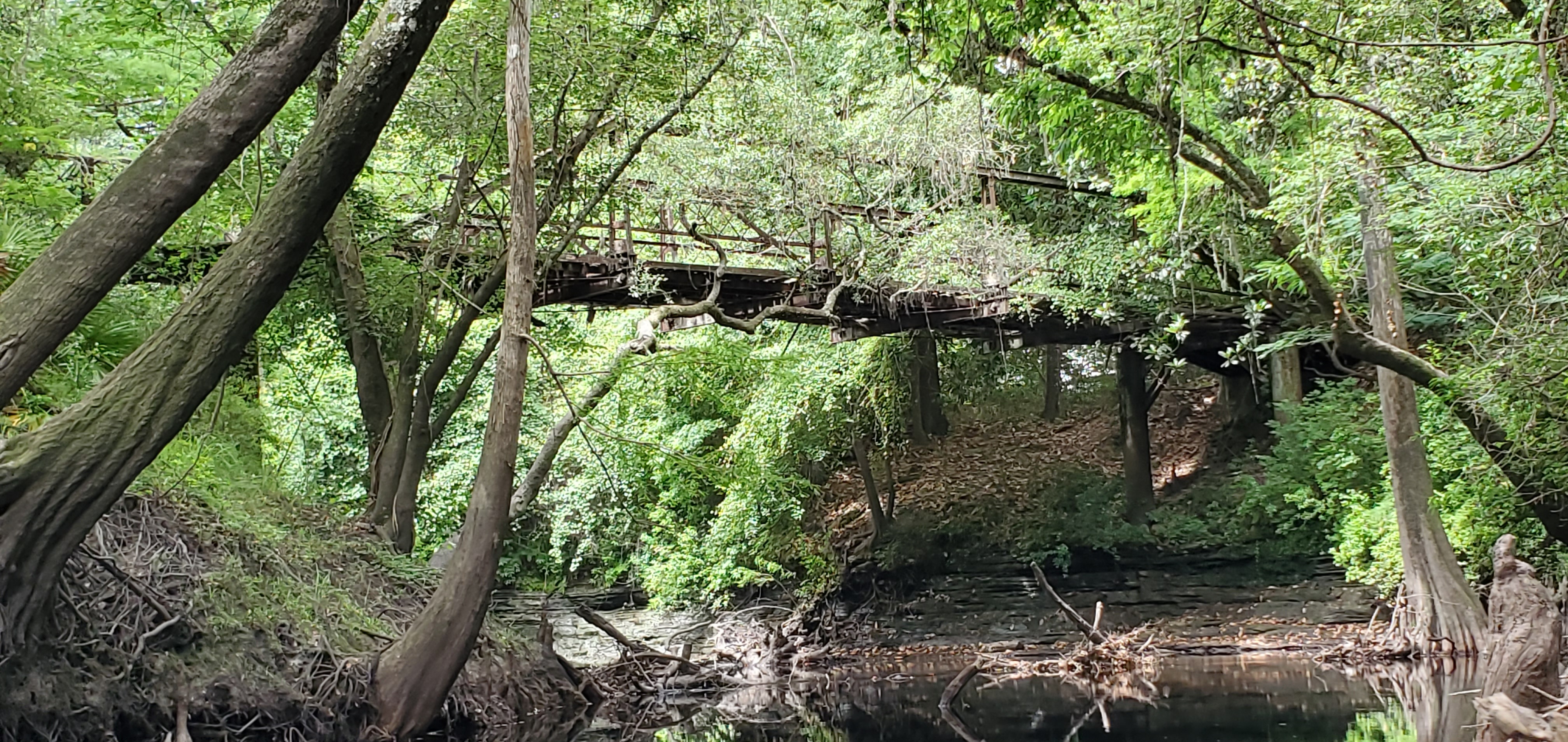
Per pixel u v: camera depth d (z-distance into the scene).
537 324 12.70
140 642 6.00
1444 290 11.53
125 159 9.20
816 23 13.24
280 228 5.52
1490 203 6.63
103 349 6.64
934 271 14.05
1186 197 8.65
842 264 14.02
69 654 5.61
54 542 5.07
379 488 10.23
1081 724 8.22
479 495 7.32
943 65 8.76
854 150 13.87
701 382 11.66
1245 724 7.76
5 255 5.66
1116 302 13.85
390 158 11.41
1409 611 11.70
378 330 10.58
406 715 7.02
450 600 7.15
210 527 7.38
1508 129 6.55
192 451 7.68
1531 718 5.67
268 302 5.55
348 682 6.96
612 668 11.51
